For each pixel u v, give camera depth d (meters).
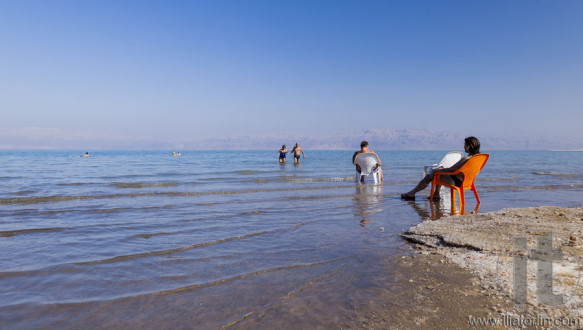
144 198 8.80
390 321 2.39
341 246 4.41
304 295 2.87
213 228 5.46
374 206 7.64
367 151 12.57
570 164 29.89
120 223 5.79
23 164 26.06
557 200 8.82
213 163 28.75
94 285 3.10
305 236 4.95
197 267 3.60
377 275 3.33
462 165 6.93
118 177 14.59
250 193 9.89
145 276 3.34
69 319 2.46
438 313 2.49
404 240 4.71
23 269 3.50
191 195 9.45
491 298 2.72
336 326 2.33
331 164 26.92
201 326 2.36
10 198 8.05
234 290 2.99
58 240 4.66
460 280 3.14
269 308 2.63
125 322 2.42
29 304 2.70
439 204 7.91
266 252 4.14
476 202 8.36
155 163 28.61
